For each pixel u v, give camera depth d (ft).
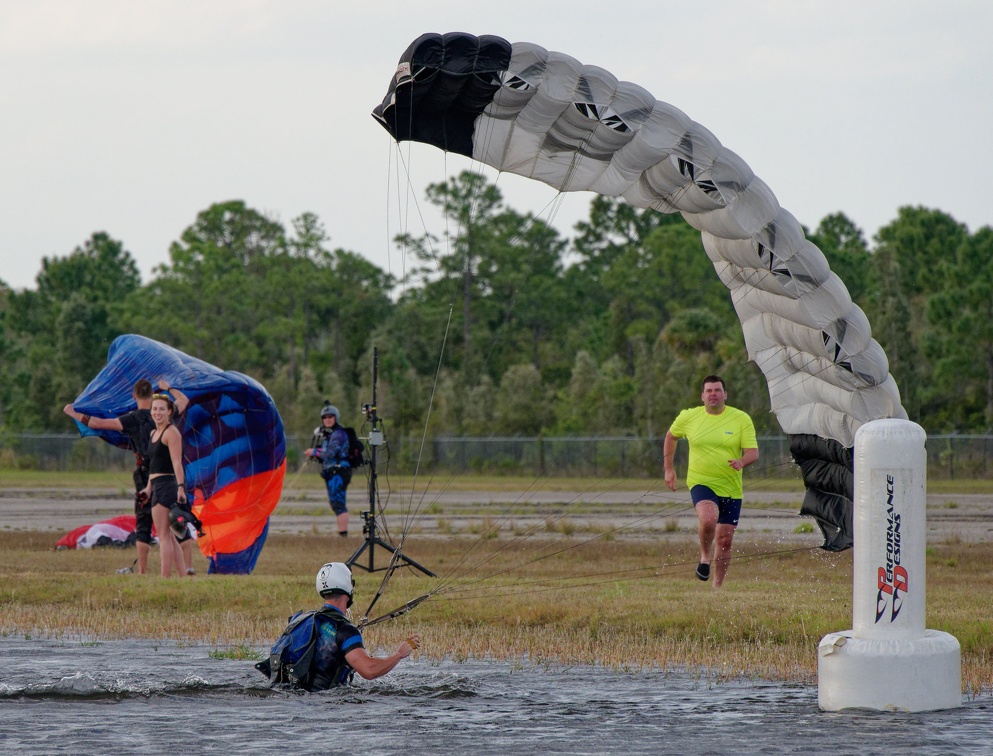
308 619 83.05
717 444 124.16
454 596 120.57
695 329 492.95
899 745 66.64
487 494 357.82
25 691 79.61
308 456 197.67
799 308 109.29
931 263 627.46
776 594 117.80
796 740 68.03
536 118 103.55
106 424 158.10
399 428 572.10
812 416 126.62
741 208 104.83
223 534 166.61
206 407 167.53
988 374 513.86
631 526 225.97
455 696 80.64
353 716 74.38
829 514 130.11
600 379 553.23
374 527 145.59
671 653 96.07
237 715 74.28
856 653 76.43
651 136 102.99
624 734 69.51
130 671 87.56
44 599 121.39
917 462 78.23
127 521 189.98
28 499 329.93
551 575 142.72
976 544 183.11
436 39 98.99
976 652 93.71
